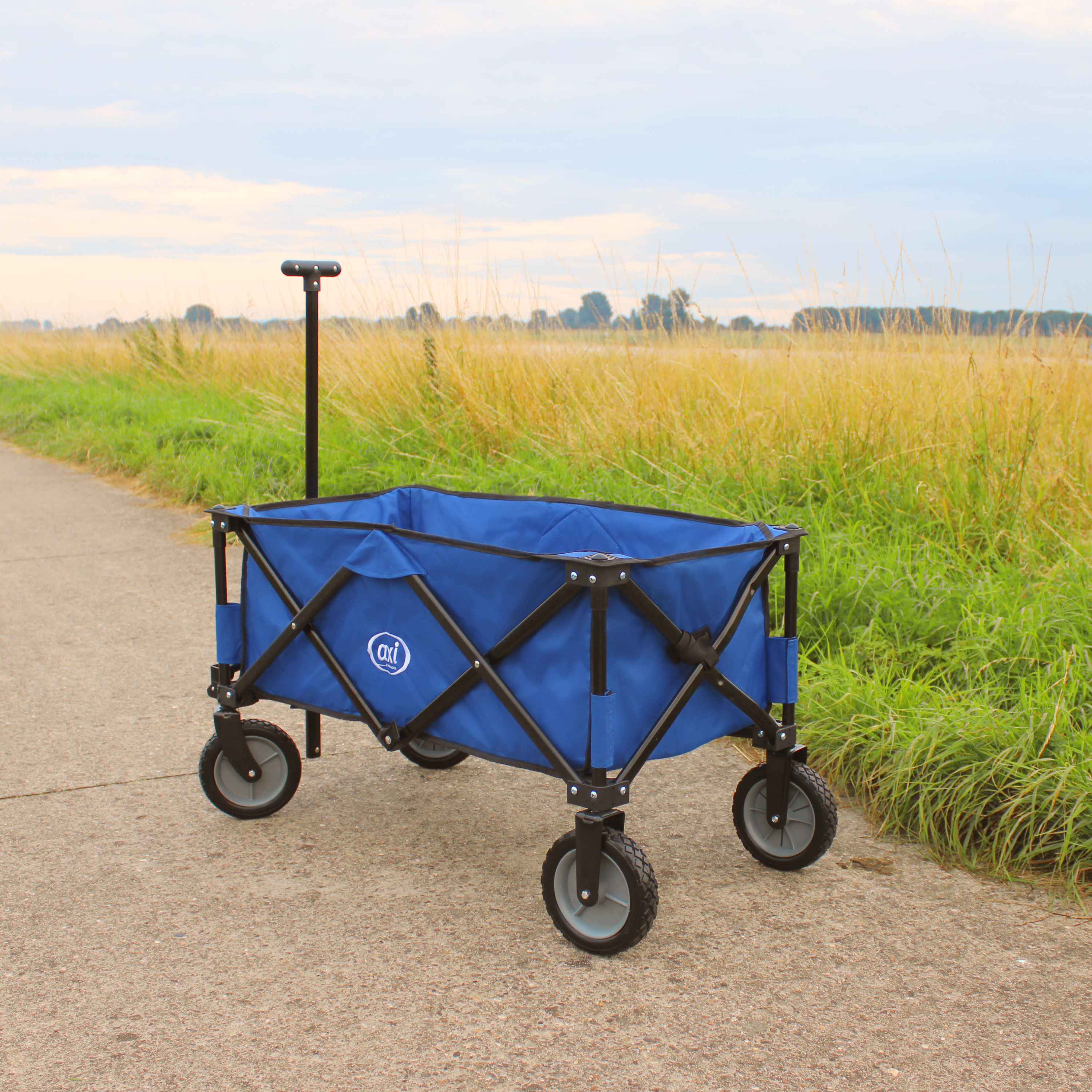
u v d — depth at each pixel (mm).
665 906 2715
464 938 2551
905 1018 2236
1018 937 2562
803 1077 2045
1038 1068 2074
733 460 6219
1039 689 3469
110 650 4910
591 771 2463
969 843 2998
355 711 2951
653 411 7000
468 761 3703
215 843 3051
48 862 2926
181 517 8211
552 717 2488
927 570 4656
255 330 14125
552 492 6453
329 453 8258
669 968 2422
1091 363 5648
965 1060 2098
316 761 3693
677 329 7734
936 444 5582
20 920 2617
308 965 2430
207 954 2473
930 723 3254
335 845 3045
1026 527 4961
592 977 2383
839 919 2645
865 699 3568
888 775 3213
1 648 4945
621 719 2453
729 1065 2080
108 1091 2002
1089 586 4195
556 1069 2064
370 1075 2047
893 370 6113
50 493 9508
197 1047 2131
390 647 2818
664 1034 2178
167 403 12969
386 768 3637
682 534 2988
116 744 3799
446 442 8266
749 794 2949
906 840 3094
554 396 8266
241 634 3203
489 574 2549
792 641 2832
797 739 3555
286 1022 2213
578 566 2348
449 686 2688
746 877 2873
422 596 2666
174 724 3986
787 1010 2262
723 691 2686
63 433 12641
